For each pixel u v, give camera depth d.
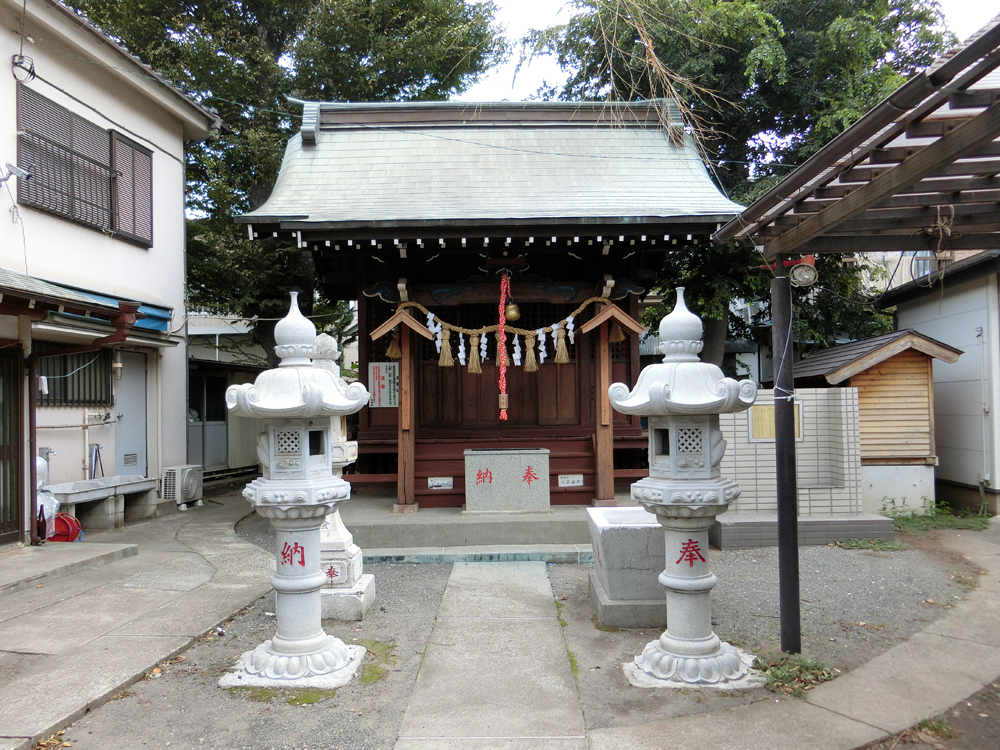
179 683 4.18
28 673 4.20
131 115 10.33
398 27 14.73
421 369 9.75
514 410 9.78
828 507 7.73
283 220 8.00
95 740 3.48
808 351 12.72
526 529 7.69
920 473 8.73
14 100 7.97
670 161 10.30
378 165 10.11
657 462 4.37
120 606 5.61
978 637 4.79
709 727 3.55
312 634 4.38
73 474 9.02
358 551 5.84
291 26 14.76
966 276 9.24
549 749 3.34
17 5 7.86
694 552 4.24
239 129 14.20
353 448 5.80
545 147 10.58
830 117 10.84
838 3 11.03
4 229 7.78
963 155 3.07
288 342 4.49
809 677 4.12
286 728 3.60
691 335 4.47
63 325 8.28
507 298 8.85
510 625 5.23
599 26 5.81
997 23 2.40
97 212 9.41
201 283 14.25
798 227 4.41
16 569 6.41
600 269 9.30
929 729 3.52
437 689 4.06
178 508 11.03
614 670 4.32
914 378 8.77
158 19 13.86
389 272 9.38
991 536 7.80
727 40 10.76
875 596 5.71
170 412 11.36
